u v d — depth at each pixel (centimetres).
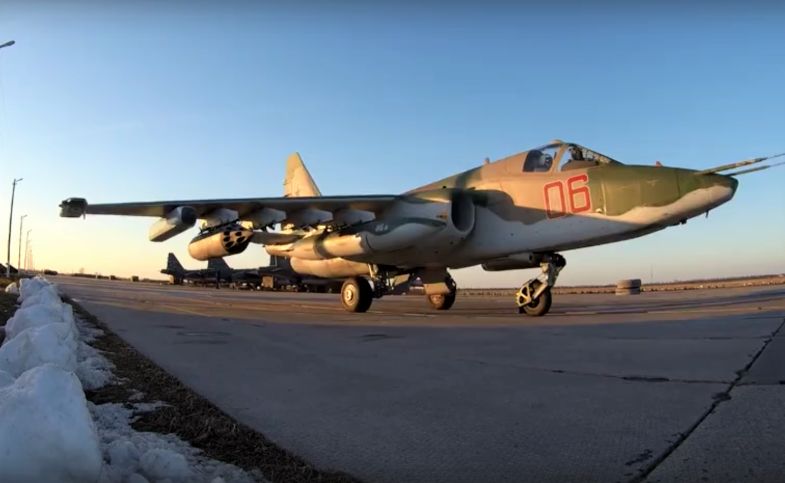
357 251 1397
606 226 1131
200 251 1396
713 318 1036
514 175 1291
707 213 1080
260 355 694
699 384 473
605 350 684
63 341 455
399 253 1391
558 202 1199
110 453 288
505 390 480
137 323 1117
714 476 280
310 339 858
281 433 366
